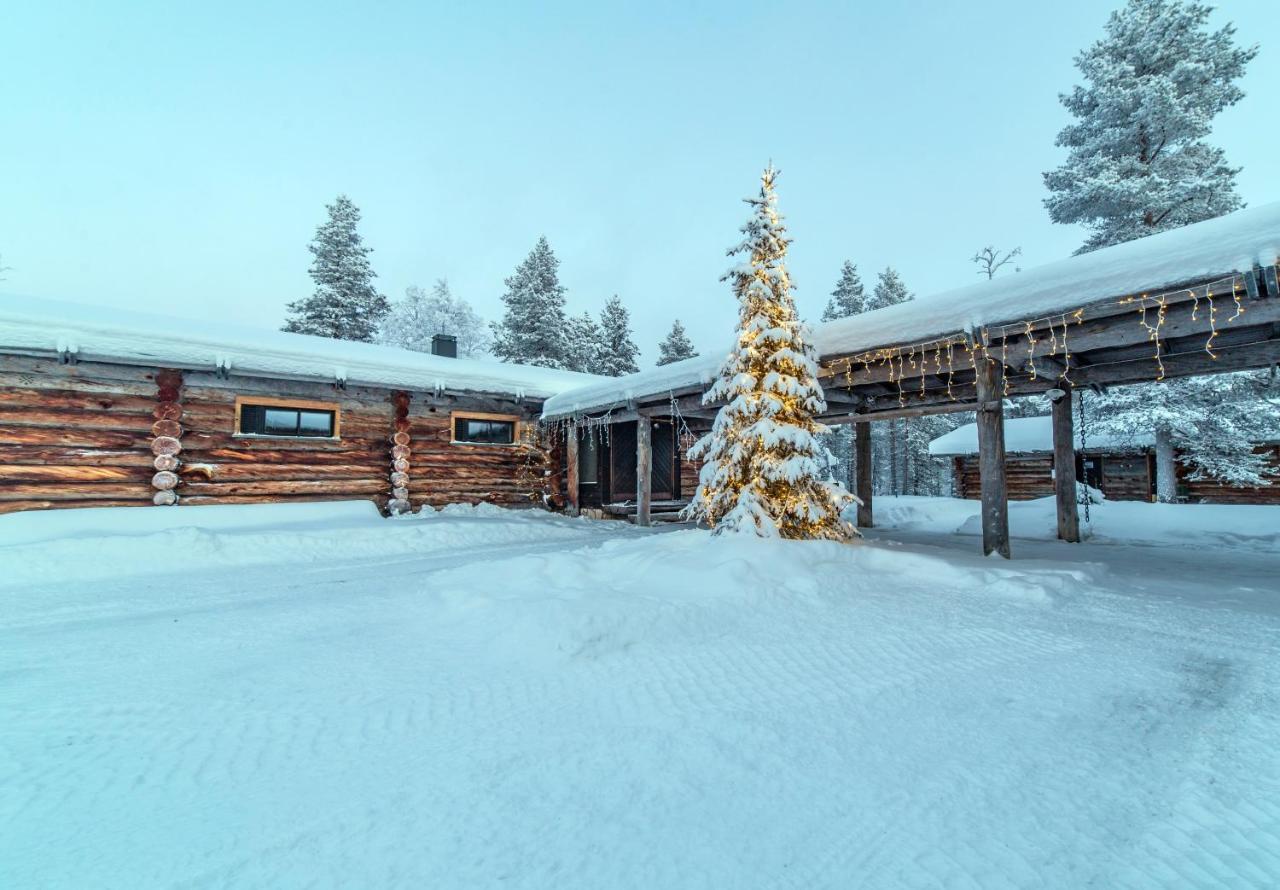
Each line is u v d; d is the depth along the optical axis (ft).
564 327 102.37
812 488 24.22
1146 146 51.26
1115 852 5.98
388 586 19.89
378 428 38.42
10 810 6.91
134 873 5.79
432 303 147.43
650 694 10.18
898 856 5.94
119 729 9.02
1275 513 34.73
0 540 24.67
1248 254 15.89
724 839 6.24
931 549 27.68
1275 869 5.68
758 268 24.99
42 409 27.66
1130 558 26.11
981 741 8.41
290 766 7.89
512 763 7.89
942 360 24.70
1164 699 9.84
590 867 5.82
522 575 17.83
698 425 53.01
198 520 29.91
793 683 10.61
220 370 31.35
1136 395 49.80
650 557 19.56
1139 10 51.19
